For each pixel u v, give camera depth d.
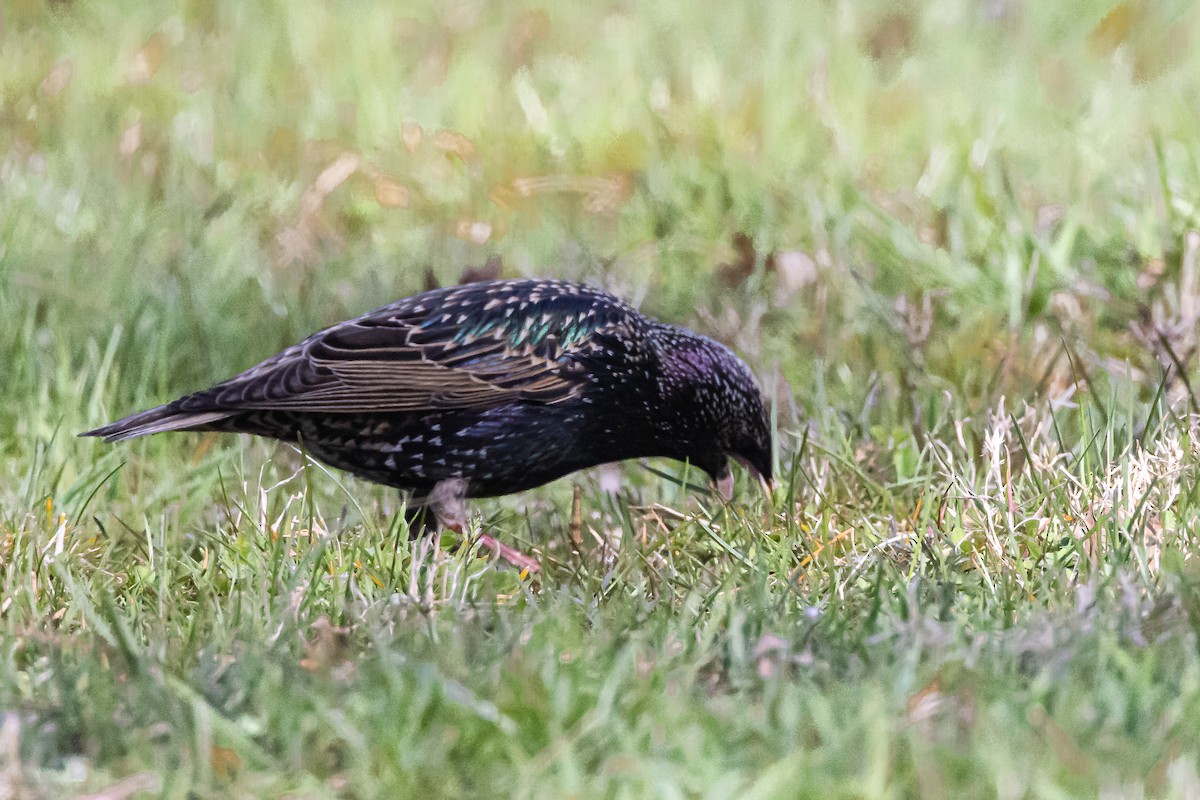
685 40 21.88
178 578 9.48
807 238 14.46
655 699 7.13
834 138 17.17
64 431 11.27
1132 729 6.95
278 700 7.25
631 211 15.85
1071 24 22.09
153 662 7.71
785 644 7.76
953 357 12.19
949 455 10.22
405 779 6.62
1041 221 14.16
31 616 8.73
